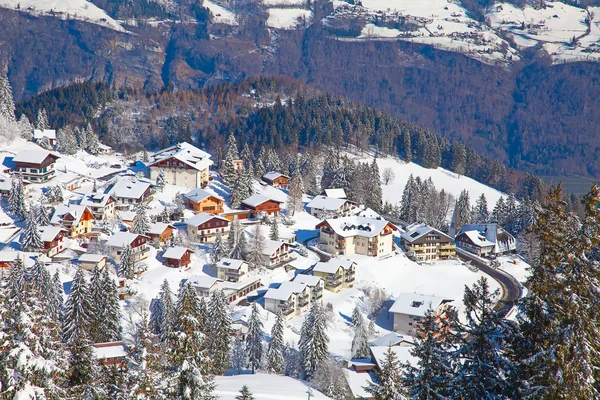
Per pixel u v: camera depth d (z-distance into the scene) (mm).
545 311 52906
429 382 59688
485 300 57438
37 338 68438
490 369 54656
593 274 50969
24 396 63812
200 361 68438
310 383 169125
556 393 49125
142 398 72062
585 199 52594
